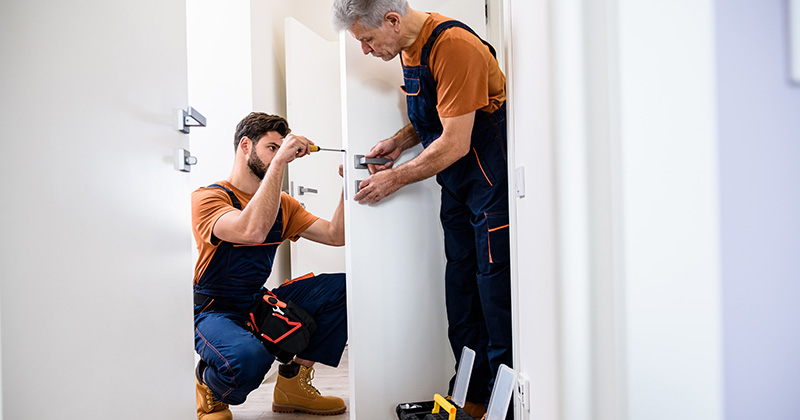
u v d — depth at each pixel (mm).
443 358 1895
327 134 3586
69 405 722
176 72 1223
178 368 1190
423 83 1629
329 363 2102
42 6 686
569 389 701
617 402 659
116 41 889
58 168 710
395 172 1707
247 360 1750
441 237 1901
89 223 789
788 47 663
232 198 2086
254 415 2098
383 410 1823
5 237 602
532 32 920
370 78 1845
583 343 700
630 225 657
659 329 656
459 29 1550
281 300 2100
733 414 658
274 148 2137
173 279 1176
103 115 838
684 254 659
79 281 757
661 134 661
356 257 1812
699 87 661
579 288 701
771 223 662
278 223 2129
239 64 2812
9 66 621
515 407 1196
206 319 1893
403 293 1854
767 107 663
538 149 873
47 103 689
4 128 606
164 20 1139
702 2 662
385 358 1829
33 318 647
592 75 695
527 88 993
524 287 1072
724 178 662
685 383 656
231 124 2809
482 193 1637
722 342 659
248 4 2803
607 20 668
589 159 698
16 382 611
